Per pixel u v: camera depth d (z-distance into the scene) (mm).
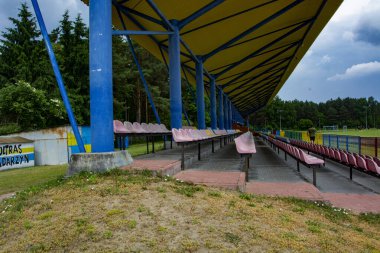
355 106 170625
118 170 5043
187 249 2559
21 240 2807
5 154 18188
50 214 3287
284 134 40406
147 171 5012
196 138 9109
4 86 35188
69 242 2697
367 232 3676
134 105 51531
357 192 6203
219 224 3076
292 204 4457
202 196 3961
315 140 22125
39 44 38125
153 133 10336
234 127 55938
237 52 19875
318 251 2693
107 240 2699
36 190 4398
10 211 3566
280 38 19328
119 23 13078
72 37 39156
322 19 16375
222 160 9133
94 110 5820
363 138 13469
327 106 176875
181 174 5855
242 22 14680
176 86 11992
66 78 36750
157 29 13492
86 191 3959
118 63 42406
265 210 3770
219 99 30328
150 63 49750
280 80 38062
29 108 28094
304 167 9875
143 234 2797
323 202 4738
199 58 18203
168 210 3344
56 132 22484
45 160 21406
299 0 13727
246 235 2875
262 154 14883
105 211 3287
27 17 38656
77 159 5285
